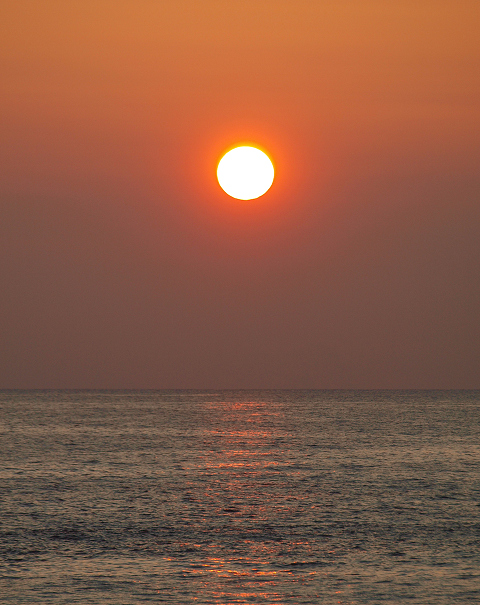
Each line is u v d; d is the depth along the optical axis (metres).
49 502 151.25
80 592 95.38
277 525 131.38
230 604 92.00
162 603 92.06
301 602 92.62
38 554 111.69
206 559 110.00
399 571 104.50
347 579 101.06
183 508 146.25
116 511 142.88
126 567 105.81
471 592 96.25
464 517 138.25
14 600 92.38
